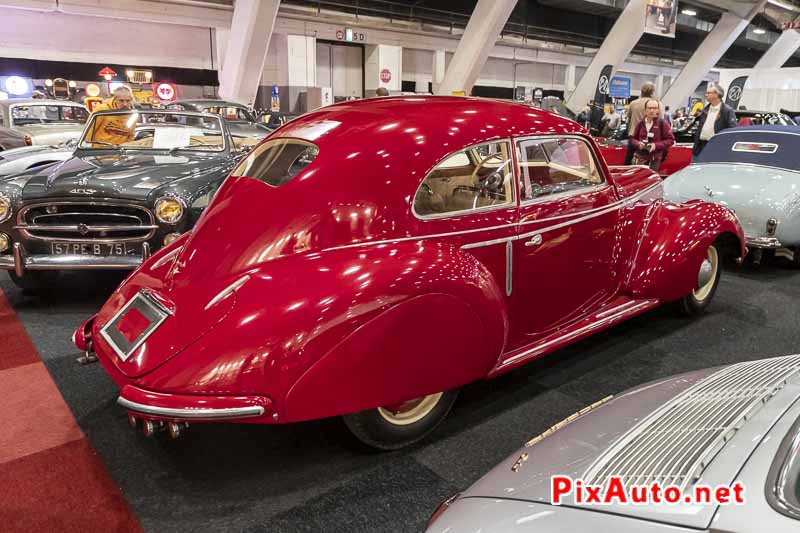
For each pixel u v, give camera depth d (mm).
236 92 16453
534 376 3172
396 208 2213
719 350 3473
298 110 19219
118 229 3814
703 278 3754
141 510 2127
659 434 1308
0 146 9695
